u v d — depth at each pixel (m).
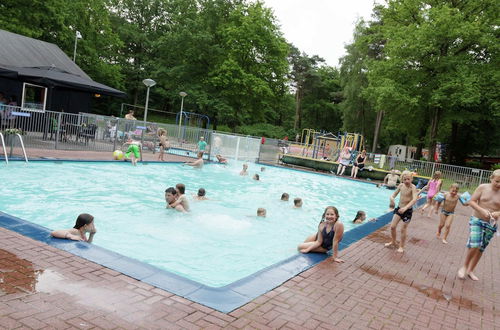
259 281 4.43
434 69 28.52
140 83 47.50
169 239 6.48
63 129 15.95
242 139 22.91
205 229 7.37
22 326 2.82
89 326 2.95
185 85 36.97
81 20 33.88
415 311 4.16
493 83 26.84
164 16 50.38
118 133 18.23
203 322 3.27
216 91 36.81
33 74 16.41
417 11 29.97
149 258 5.46
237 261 5.79
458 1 28.73
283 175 19.41
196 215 8.38
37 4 27.59
